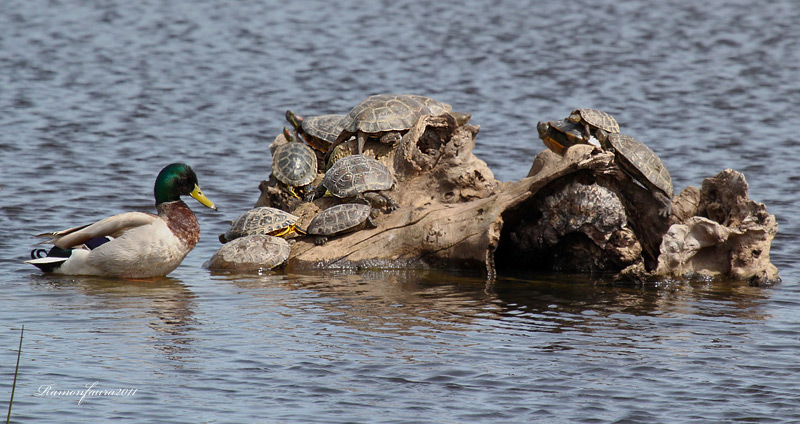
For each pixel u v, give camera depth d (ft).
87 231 51.37
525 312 45.80
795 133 108.06
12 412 32.04
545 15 219.41
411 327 42.52
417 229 55.67
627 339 41.29
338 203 58.34
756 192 78.13
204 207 71.31
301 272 54.54
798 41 184.34
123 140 98.07
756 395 34.76
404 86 139.33
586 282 53.57
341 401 33.73
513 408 33.35
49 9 217.56
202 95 130.41
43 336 39.99
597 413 33.04
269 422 31.89
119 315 43.60
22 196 71.10
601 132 58.08
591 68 156.15
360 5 233.35
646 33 194.49
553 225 55.67
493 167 88.17
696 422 32.40
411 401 33.83
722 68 157.28
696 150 97.71
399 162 59.57
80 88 132.16
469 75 148.66
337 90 136.26
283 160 63.87
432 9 228.02
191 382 35.19
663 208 54.80
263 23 205.36
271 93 133.49
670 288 51.85
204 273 53.57
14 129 100.83
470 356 38.55
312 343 39.83
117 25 199.62
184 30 195.52
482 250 54.13
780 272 55.42
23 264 53.83
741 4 234.17
